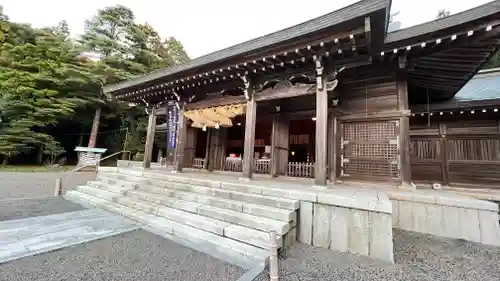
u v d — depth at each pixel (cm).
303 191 430
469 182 677
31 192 810
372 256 343
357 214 363
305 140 1186
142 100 983
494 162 652
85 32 2283
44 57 1945
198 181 584
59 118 1909
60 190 767
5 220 462
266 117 857
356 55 484
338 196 382
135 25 2506
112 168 874
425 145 753
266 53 520
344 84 671
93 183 759
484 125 675
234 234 368
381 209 340
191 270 287
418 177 748
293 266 309
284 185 520
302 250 366
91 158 1703
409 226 477
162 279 264
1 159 1767
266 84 639
